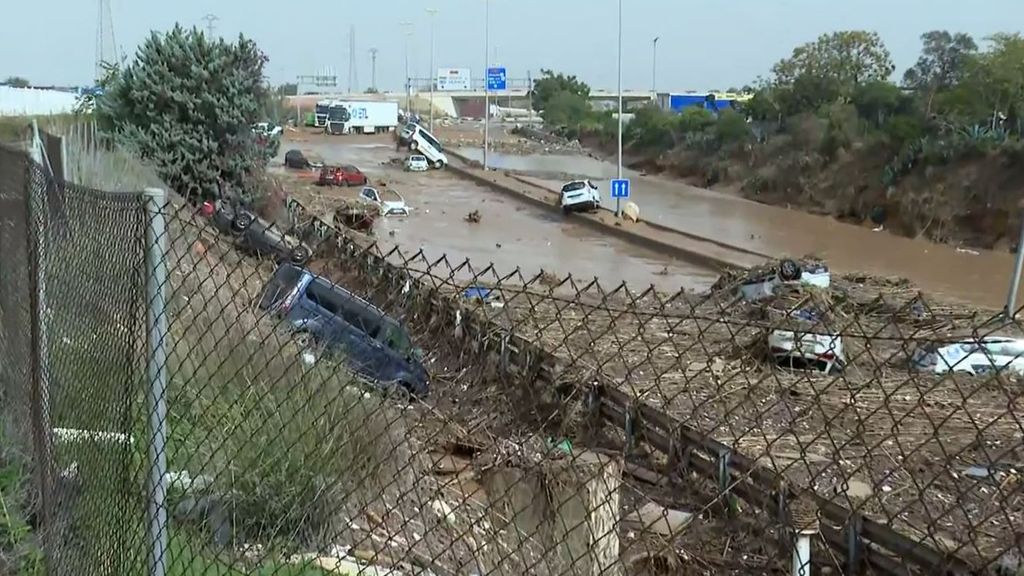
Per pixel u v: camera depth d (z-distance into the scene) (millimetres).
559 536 3756
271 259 4582
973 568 4781
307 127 106062
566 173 73438
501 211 49812
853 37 77312
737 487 4934
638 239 41812
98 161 15859
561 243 41250
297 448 4395
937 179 47781
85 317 4402
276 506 4332
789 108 72000
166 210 4156
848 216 53531
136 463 4043
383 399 4543
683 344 10125
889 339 3264
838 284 25453
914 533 7055
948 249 43906
